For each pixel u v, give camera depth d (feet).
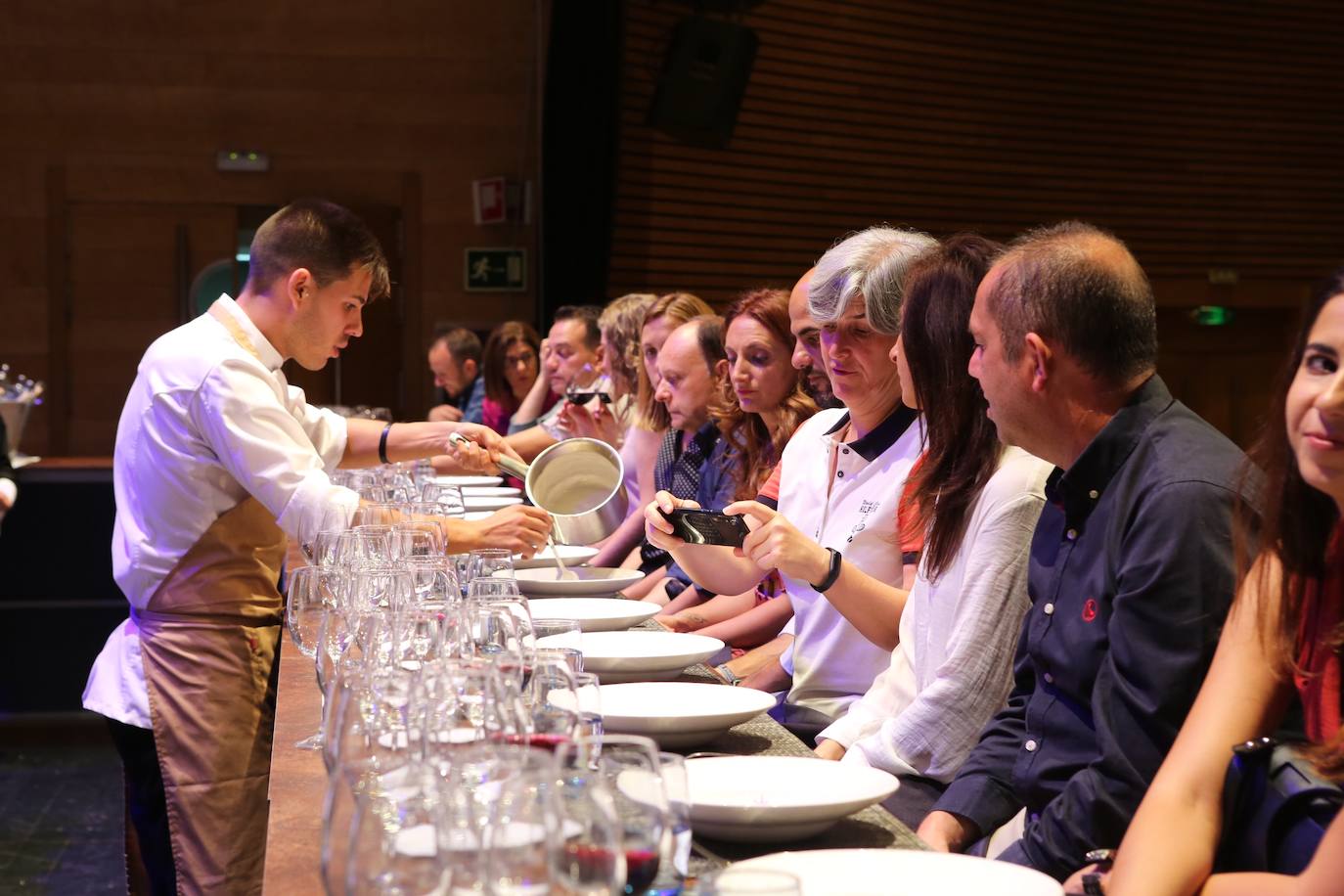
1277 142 31.99
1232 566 5.07
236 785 9.29
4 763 18.08
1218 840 4.50
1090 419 5.62
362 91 30.27
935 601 6.92
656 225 27.40
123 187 29.50
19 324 29.27
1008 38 29.66
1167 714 5.06
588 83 26.58
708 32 25.00
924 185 29.48
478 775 3.16
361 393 30.50
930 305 6.84
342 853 3.16
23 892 12.81
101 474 19.57
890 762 6.68
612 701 5.70
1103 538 5.54
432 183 30.55
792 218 28.50
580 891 2.86
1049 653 5.73
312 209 9.80
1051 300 5.52
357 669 5.20
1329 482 4.06
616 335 15.64
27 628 19.39
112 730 9.66
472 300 30.73
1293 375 4.40
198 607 9.30
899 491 8.07
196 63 29.63
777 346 10.46
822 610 8.34
